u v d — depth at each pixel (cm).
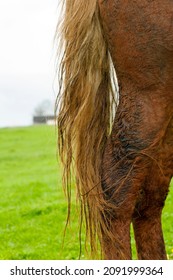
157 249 579
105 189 533
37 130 4509
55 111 562
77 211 549
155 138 524
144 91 526
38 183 1955
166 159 553
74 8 551
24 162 2819
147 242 579
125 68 532
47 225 1319
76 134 550
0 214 1466
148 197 572
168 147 549
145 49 516
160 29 508
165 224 1149
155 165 559
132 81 531
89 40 546
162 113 523
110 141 539
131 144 527
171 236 1057
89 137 550
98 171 542
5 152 3300
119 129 534
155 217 580
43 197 1680
